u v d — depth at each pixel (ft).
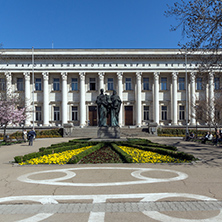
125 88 176.86
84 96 171.01
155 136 134.62
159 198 24.23
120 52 172.24
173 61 171.94
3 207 22.39
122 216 20.15
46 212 21.09
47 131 137.39
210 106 115.44
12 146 84.07
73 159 43.21
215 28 47.60
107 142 70.28
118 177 32.89
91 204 22.84
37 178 32.81
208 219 19.49
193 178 32.24
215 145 80.02
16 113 113.70
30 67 169.89
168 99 175.83
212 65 56.95
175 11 48.42
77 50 171.94
